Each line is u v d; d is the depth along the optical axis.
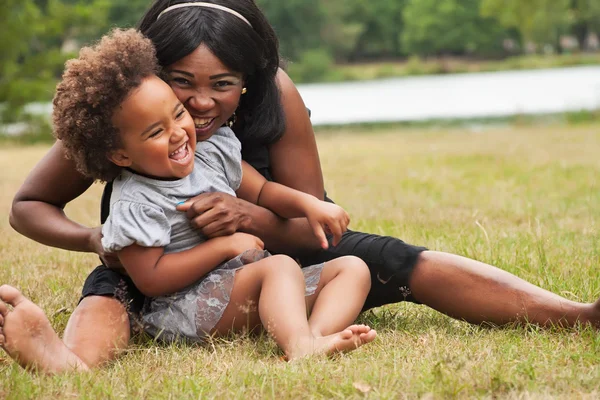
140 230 3.08
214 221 3.18
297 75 57.44
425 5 69.06
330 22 63.56
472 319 3.34
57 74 25.02
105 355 3.01
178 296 3.22
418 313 3.65
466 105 24.25
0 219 6.53
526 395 2.47
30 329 2.81
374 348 3.07
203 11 3.19
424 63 67.00
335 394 2.54
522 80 36.62
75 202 7.37
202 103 3.18
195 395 2.58
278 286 3.03
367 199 7.08
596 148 11.39
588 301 3.68
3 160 12.75
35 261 4.77
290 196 3.38
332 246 3.49
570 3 67.25
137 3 49.09
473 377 2.62
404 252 3.40
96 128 3.03
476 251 4.55
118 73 3.00
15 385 2.65
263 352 3.08
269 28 3.34
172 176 3.14
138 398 2.57
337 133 17.12
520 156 10.63
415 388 2.56
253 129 3.45
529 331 3.25
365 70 61.72
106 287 3.25
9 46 22.61
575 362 2.83
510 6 63.34
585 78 34.88
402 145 13.11
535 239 4.82
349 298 3.12
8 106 21.72
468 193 7.37
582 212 6.16
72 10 23.97
